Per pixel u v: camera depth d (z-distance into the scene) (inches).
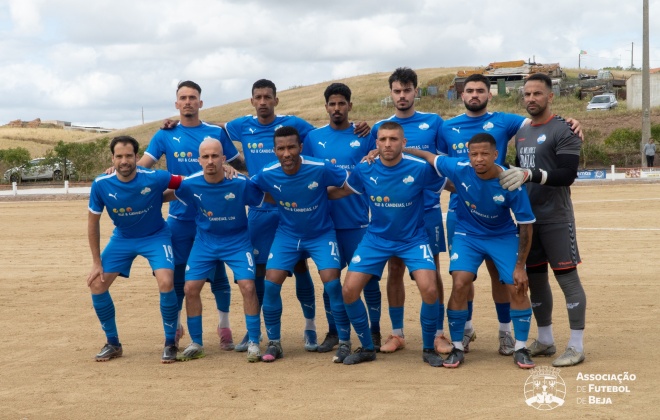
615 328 297.3
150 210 278.1
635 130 1510.8
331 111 288.2
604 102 1983.3
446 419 194.4
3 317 352.2
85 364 266.5
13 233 711.1
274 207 295.1
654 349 262.1
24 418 206.4
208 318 351.3
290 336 313.7
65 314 358.6
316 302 383.2
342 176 273.0
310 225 273.1
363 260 262.1
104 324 274.2
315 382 235.5
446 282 416.2
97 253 277.6
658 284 391.9
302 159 268.7
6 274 480.4
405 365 256.1
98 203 276.5
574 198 929.5
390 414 199.6
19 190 1286.9
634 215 722.2
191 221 302.0
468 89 279.1
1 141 2785.4
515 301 249.8
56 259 543.5
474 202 252.8
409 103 291.0
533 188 253.1
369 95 2743.6
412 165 256.4
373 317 288.2
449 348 277.7
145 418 203.5
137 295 405.4
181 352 283.7
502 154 284.0
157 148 312.8
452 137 287.6
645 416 191.9
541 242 254.7
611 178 1211.2
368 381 234.7
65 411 211.6
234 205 274.8
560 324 313.6
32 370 258.2
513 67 2517.2
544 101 253.0
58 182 1530.5
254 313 271.9
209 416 203.2
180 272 304.8
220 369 257.1
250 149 306.7
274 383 235.1
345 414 200.7
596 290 381.1
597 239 570.6
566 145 247.1
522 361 246.4
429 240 288.5
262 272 304.2
